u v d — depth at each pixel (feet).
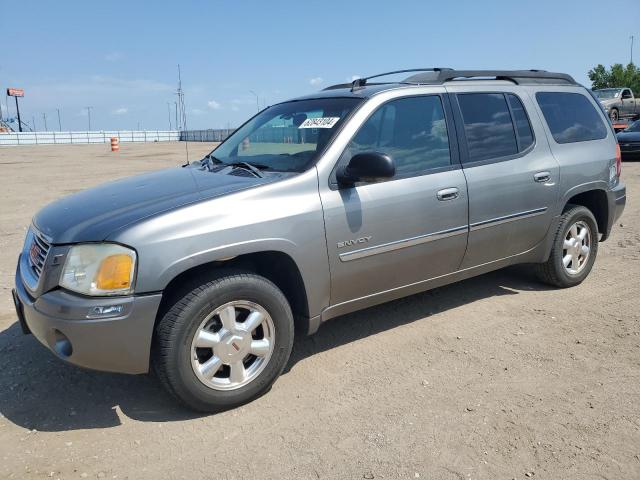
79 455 9.80
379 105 13.29
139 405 11.46
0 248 24.64
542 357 13.17
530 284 18.39
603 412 10.79
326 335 14.73
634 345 13.67
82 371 12.85
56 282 10.21
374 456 9.61
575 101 18.20
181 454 9.81
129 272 9.94
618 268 20.03
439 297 17.31
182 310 10.36
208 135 158.51
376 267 12.95
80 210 11.41
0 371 12.88
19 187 48.29
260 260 12.12
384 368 12.83
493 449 9.73
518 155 15.74
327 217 11.98
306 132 13.30
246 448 9.95
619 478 8.93
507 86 16.24
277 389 12.02
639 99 88.99
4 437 10.35
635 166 51.26
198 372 10.66
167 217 10.37
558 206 16.78
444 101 14.53
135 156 96.22
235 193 11.19
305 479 9.09
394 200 12.93
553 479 8.94
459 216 14.19
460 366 12.82
